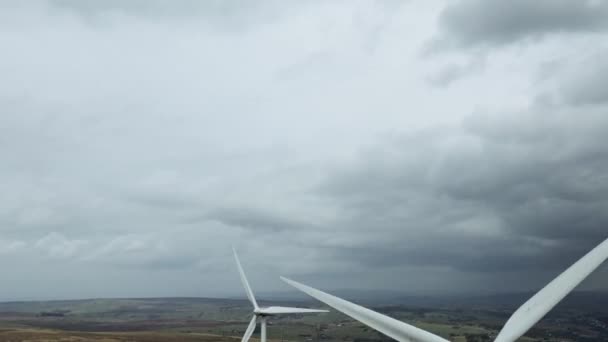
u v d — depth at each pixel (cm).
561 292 2123
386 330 2180
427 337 1883
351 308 2730
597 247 2341
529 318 1988
